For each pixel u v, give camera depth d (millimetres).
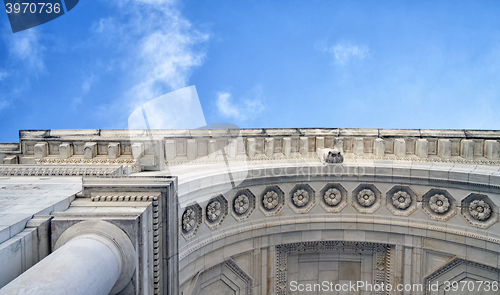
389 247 9820
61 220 3766
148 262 4336
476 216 8758
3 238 3201
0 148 8438
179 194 6461
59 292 2672
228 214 8602
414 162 9773
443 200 9227
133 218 3887
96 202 4461
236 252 8766
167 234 4703
